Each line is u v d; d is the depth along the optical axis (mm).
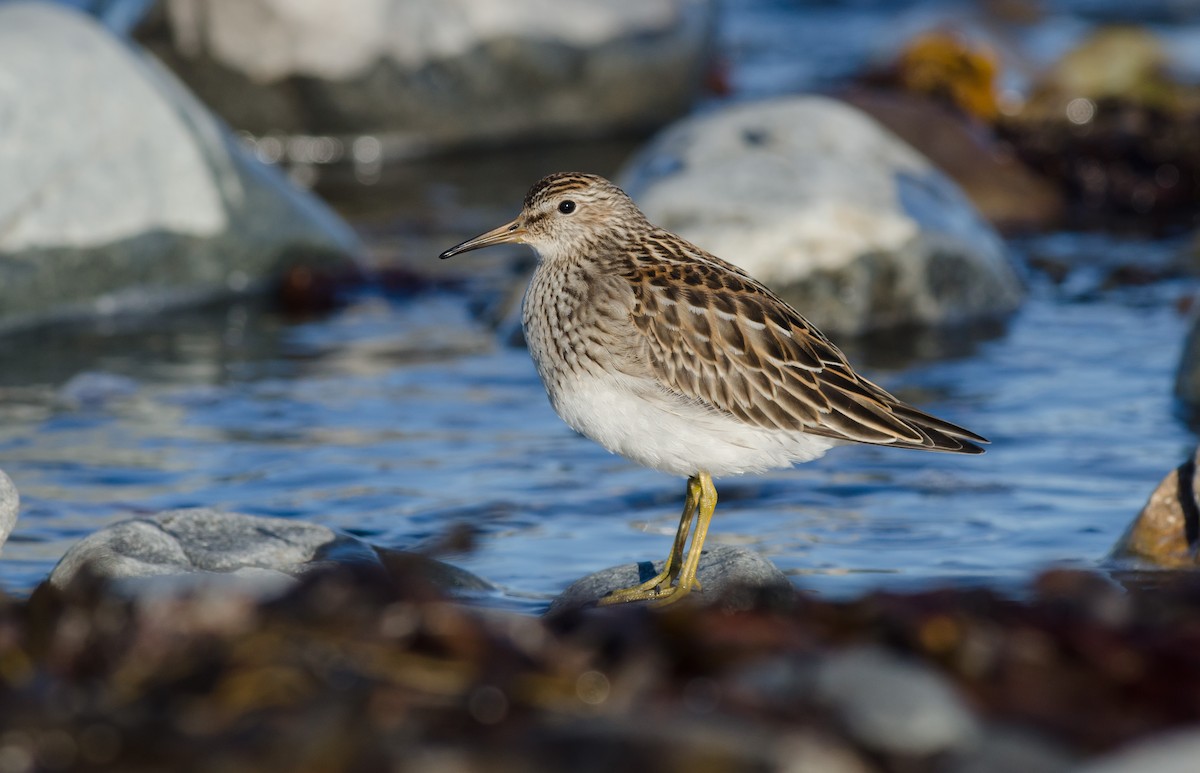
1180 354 14797
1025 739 5801
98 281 17375
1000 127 24609
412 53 24906
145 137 17688
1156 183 23094
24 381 15078
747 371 9688
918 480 12289
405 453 13031
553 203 10336
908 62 26734
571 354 9977
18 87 16969
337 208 22234
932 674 6109
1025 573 10094
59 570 9195
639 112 26875
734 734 5637
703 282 9930
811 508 11719
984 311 17516
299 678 6359
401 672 6488
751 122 18391
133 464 12719
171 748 5824
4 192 16766
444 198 22812
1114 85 25359
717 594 8891
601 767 5504
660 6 26734
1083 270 19469
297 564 9578
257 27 24391
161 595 7480
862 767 5570
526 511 11664
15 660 6754
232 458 12867
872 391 9867
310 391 14844
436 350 16312
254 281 18406
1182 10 35625
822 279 16688
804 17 35844
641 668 6465
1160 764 5312
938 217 17484
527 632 6895
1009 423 13688
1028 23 33312
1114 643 6711
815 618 7203
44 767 5742
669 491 12141
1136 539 10406
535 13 25625
